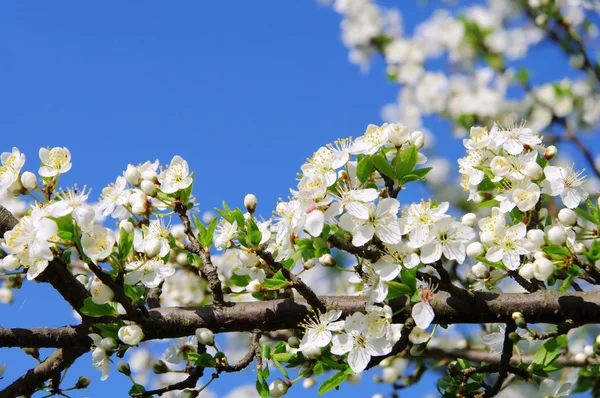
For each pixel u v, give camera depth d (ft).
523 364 11.33
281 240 11.35
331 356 11.14
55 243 10.22
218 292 11.79
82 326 11.78
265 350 11.43
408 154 11.39
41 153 11.95
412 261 10.70
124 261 10.57
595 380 15.30
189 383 11.62
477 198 12.53
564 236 10.80
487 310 11.44
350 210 10.80
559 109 29.09
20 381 12.19
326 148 11.54
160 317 11.58
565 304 11.32
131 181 12.33
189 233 12.01
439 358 18.65
